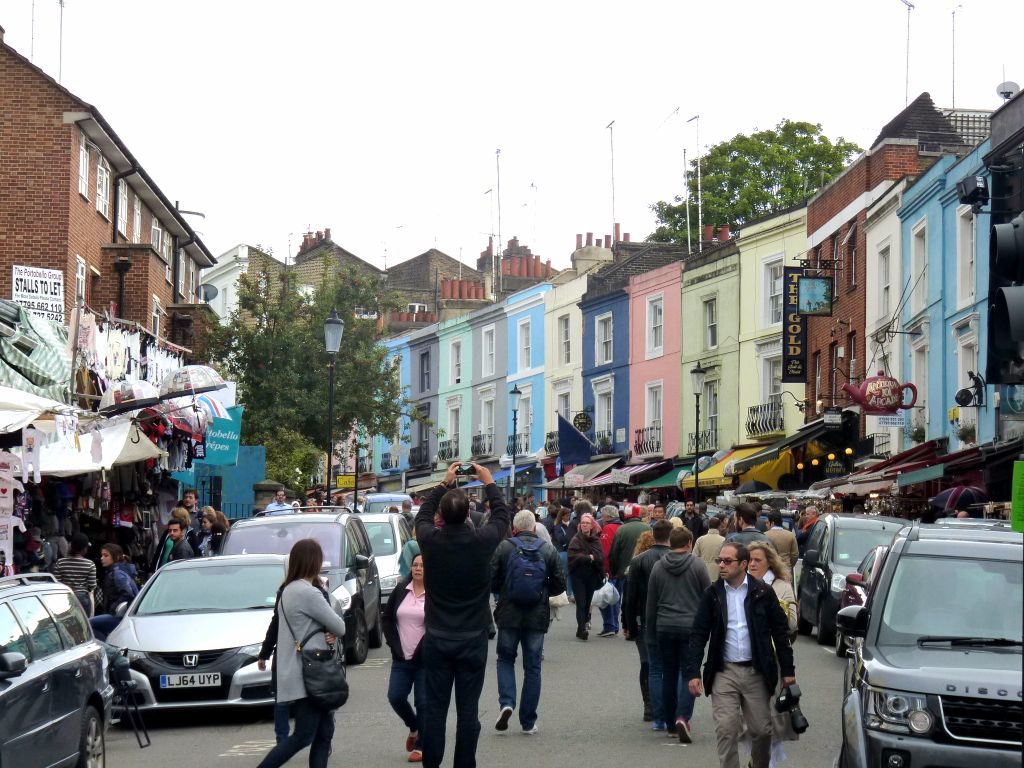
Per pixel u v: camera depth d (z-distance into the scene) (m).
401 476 67.25
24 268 23.12
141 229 34.53
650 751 11.48
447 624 9.47
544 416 56.47
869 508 30.09
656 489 46.78
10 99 27.84
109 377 22.31
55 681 9.51
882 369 34.16
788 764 10.90
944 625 8.78
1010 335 6.25
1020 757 7.62
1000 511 19.92
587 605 20.80
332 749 11.88
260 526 18.28
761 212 61.31
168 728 13.52
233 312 42.31
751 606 9.38
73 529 20.52
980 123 40.44
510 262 67.75
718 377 45.31
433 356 65.62
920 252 31.94
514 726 12.88
